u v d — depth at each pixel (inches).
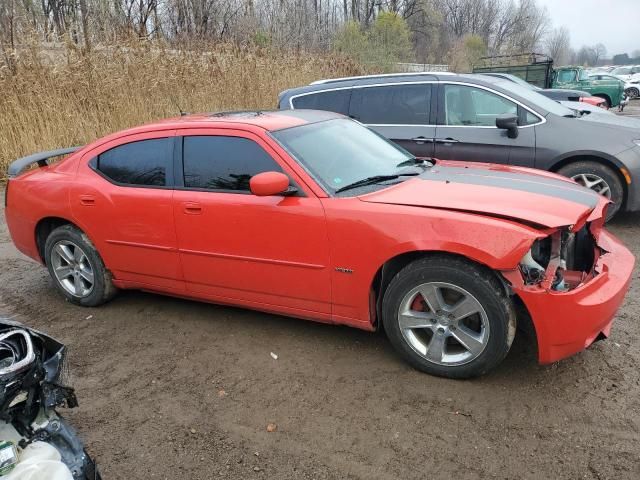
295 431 120.0
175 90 466.6
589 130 245.1
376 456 111.0
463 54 1626.5
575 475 103.2
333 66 699.4
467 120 262.7
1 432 82.0
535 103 255.3
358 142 169.8
